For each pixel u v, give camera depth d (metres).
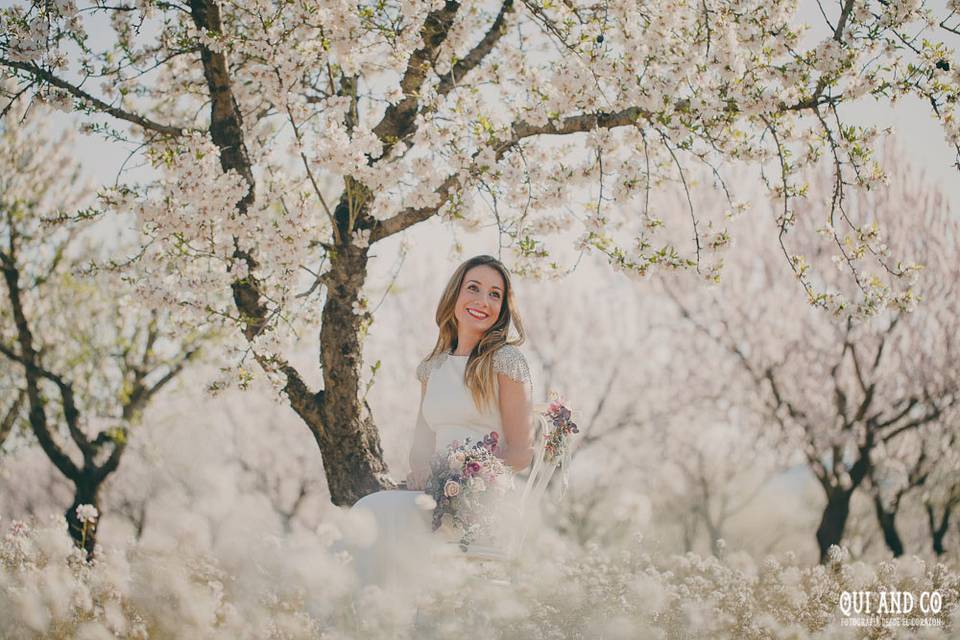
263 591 2.89
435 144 4.89
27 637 2.85
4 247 11.92
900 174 13.48
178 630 2.81
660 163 5.90
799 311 14.27
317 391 5.65
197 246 5.20
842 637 3.58
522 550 4.14
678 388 15.80
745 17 4.73
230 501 3.04
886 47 4.71
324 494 17.52
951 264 13.36
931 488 13.82
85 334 12.66
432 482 4.05
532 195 5.09
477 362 4.33
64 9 4.97
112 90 5.67
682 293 15.30
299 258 4.95
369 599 2.90
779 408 14.23
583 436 16.27
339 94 5.80
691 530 17.25
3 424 12.58
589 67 4.84
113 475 15.52
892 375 13.60
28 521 4.09
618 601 3.38
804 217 13.91
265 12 5.23
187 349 11.84
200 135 4.96
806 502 16.45
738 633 3.63
